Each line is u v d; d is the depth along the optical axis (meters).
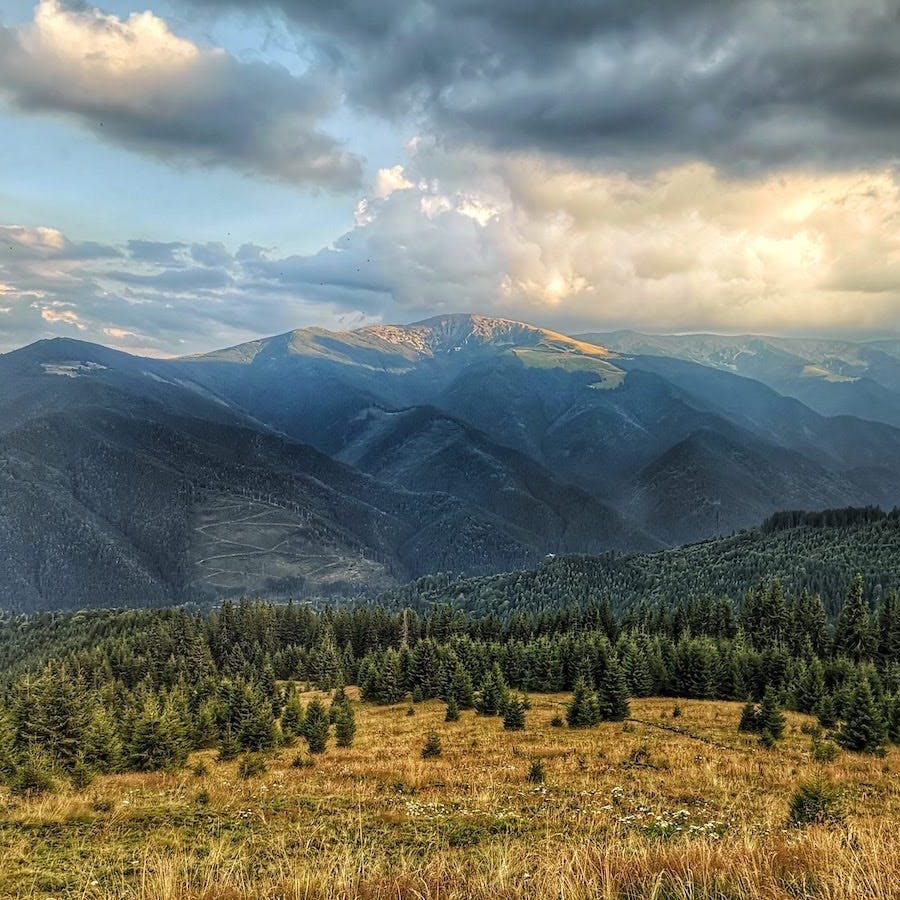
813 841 11.84
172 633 149.12
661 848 12.09
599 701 60.97
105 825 20.94
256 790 29.64
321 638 141.25
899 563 186.00
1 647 192.38
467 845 18.25
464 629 139.00
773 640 98.88
